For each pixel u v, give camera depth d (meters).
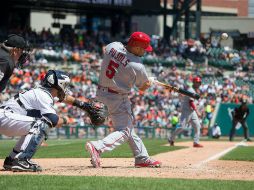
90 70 90.06
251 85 99.56
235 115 62.56
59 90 22.00
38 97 21.66
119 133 23.72
